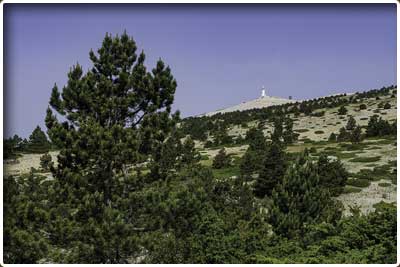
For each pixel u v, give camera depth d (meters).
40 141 71.56
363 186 39.88
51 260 15.57
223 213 22.38
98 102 17.20
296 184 24.33
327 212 23.48
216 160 53.12
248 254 17.28
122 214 15.80
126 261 16.06
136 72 17.92
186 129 98.00
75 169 16.98
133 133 16.98
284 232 21.55
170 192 17.03
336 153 57.50
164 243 16.14
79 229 15.69
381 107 101.81
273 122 100.25
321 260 15.39
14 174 47.84
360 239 16.91
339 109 101.94
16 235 14.48
